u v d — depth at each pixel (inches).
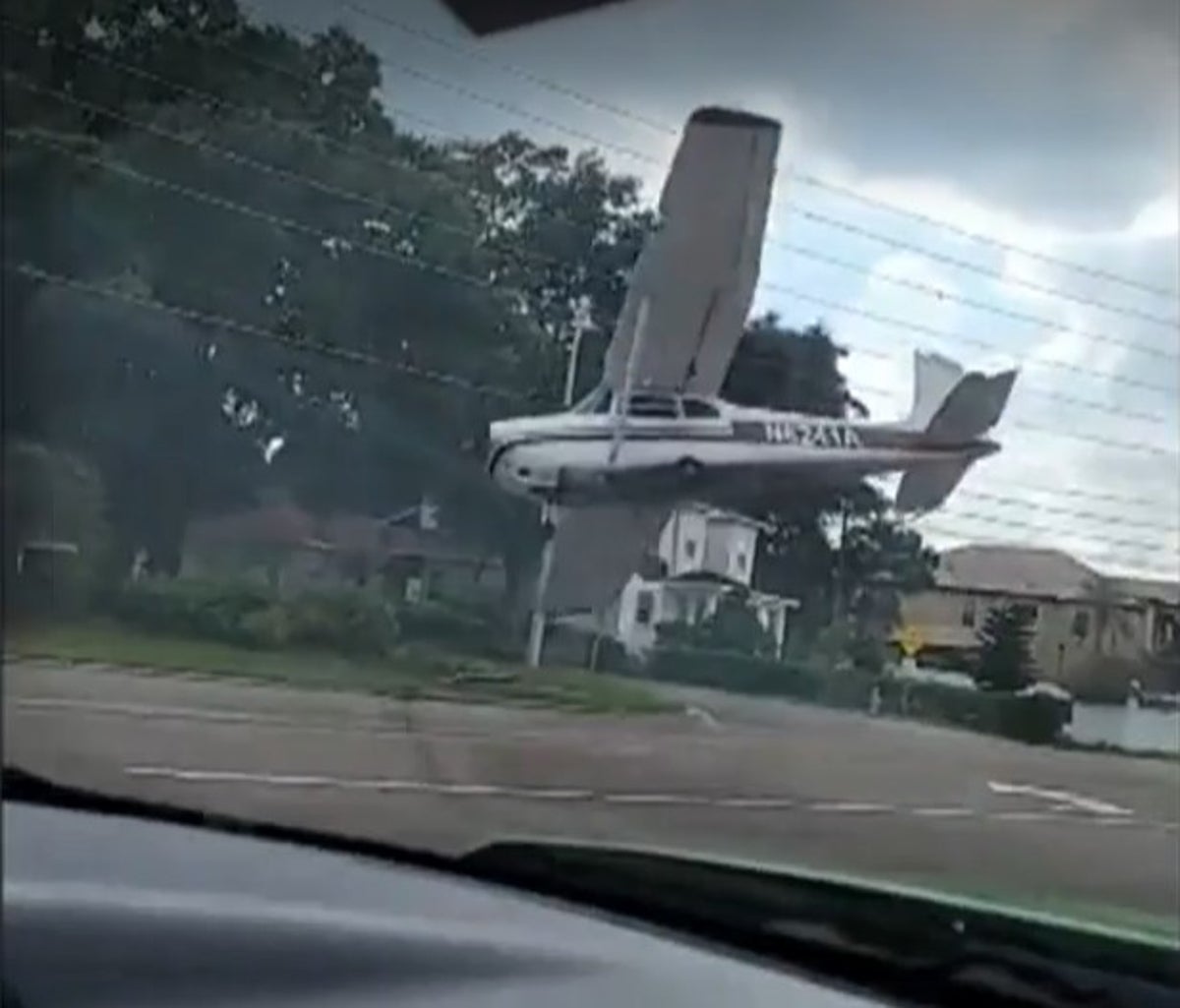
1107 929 57.3
